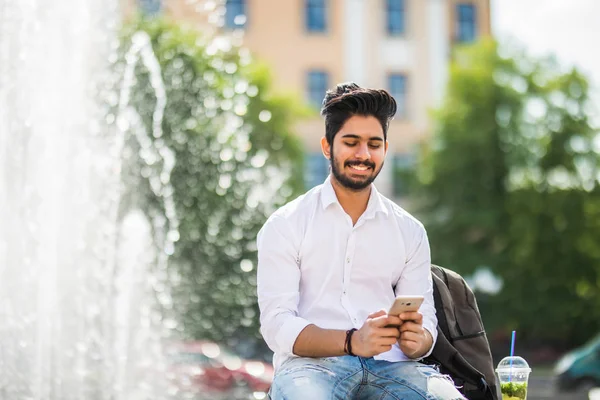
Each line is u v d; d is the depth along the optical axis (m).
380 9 36.19
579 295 29.47
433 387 3.34
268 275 3.49
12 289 6.56
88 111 8.34
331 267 3.51
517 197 29.23
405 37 36.31
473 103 29.66
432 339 3.52
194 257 15.84
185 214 16.12
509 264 29.36
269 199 16.78
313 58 35.75
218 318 15.01
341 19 35.97
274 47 35.47
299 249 3.51
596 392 14.83
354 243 3.52
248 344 15.02
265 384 11.64
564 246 29.23
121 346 7.86
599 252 29.41
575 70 29.52
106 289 7.70
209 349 11.88
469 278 29.53
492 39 30.17
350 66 35.88
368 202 3.58
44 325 6.76
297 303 3.49
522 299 29.38
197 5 13.70
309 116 26.66
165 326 10.80
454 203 29.45
